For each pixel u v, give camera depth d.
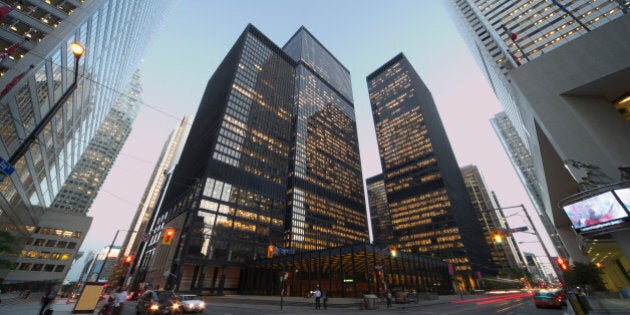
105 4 35.19
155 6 66.81
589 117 20.92
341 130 188.75
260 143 105.62
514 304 29.67
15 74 25.02
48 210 77.94
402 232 158.75
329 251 51.97
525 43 41.91
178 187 101.12
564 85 22.42
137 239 167.62
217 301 41.75
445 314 20.88
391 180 179.75
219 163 86.62
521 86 24.73
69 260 77.38
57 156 45.53
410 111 189.88
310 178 139.38
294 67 155.75
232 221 80.06
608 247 33.53
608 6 35.03
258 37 139.38
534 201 153.62
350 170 175.25
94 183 139.25
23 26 26.97
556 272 17.41
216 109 108.12
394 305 31.09
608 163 18.84
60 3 29.88
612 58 20.50
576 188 34.59
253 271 71.50
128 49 58.59
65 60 31.78
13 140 28.80
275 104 125.12
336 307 29.28
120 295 16.27
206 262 68.69
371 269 52.84
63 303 33.41
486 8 55.38
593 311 15.59
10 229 39.84
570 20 38.72
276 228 91.94
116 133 159.88
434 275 68.38
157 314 18.33
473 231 158.50
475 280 123.31
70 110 39.81
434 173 157.88
